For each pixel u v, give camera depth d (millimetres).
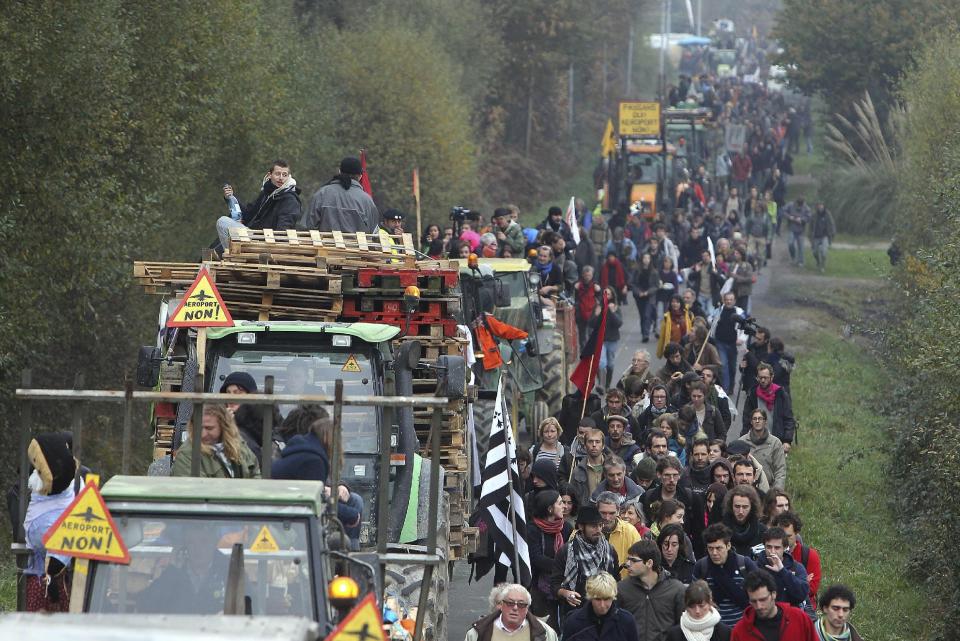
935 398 47844
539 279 53031
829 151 145125
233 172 67312
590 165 177500
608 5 185625
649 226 104625
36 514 21766
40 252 44375
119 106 48500
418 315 31359
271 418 20359
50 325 47438
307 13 104688
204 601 17891
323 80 93750
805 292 100000
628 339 81375
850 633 25625
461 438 32062
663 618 26516
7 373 45156
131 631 13719
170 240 61719
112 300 55438
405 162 101188
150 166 54875
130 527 18078
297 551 18062
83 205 44906
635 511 30625
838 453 57906
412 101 101500
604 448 36656
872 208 123125
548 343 53688
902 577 44438
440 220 103812
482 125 158250
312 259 31250
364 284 30859
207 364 27516
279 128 69562
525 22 160125
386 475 20422
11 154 42938
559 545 29266
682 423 40906
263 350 27609
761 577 24203
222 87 61938
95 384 55562
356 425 27062
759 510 29328
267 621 14398
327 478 22047
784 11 147875
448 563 31797
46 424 51156
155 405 29406
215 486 18750
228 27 62188
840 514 50562
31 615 14578
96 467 52500
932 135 79188
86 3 44031
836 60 141875
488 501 28859
